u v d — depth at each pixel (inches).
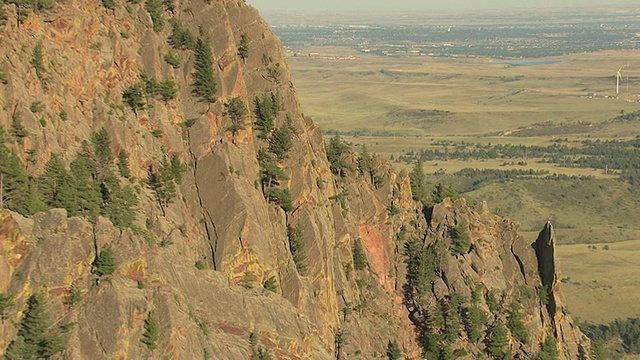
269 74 4877.0
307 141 4854.8
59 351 3083.2
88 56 4197.8
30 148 3663.9
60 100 3944.4
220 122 4534.9
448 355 4960.6
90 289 3270.2
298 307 4284.0
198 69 4608.8
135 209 3944.4
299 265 4488.2
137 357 3184.1
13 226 3238.2
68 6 4109.3
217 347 3602.4
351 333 4702.3
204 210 4293.8
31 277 3201.3
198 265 3991.1
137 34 4554.6
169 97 4471.0
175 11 4788.4
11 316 3125.0
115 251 3376.0
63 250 3270.2
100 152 3996.1
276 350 3865.7
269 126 4722.0
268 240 4279.0
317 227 4628.4
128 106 4308.6
